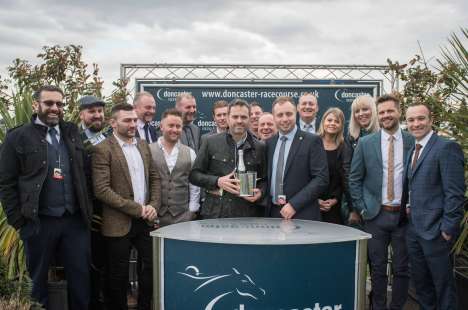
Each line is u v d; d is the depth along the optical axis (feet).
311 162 14.51
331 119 16.90
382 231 15.40
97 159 15.01
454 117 15.52
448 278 14.11
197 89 22.11
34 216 13.56
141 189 15.57
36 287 13.99
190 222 13.55
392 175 15.20
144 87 22.16
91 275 16.30
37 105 14.06
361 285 12.09
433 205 14.15
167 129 16.28
